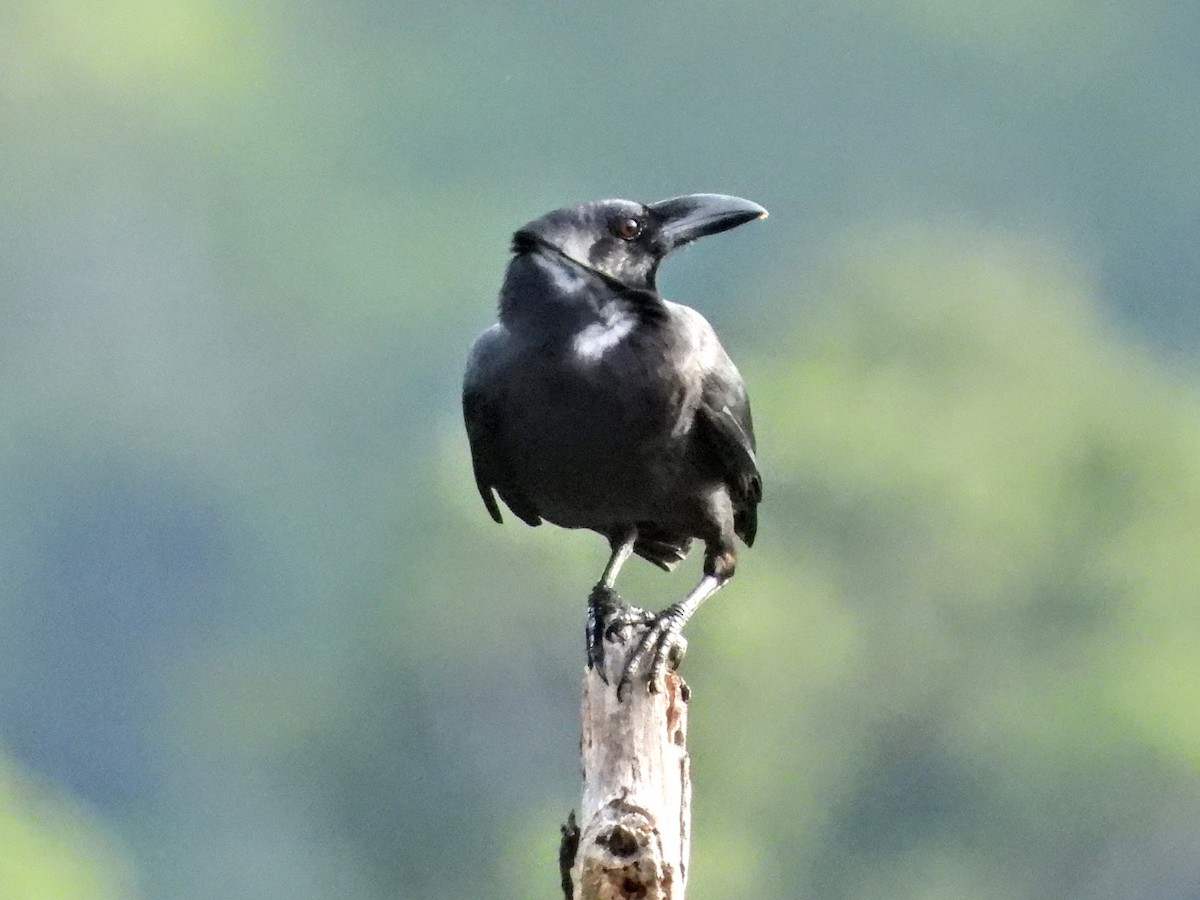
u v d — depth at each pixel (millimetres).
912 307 28156
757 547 23812
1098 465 26438
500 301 8422
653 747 7289
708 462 8523
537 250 8398
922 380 27031
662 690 7387
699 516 8625
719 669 21938
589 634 8539
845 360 26688
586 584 24156
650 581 18797
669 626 8508
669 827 7180
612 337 8234
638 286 8609
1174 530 25938
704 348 8430
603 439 8242
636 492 8445
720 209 8758
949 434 25609
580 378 8188
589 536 24188
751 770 21875
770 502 24188
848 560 24047
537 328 8273
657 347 8234
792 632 22422
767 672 22047
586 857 6926
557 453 8312
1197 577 25719
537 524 9023
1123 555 25594
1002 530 24812
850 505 24094
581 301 8289
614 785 7191
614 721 7312
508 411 8312
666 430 8281
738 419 8523
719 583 8703
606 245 8539
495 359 8320
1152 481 26547
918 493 24234
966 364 27516
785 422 24938
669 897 6934
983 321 28016
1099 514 26047
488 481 8797
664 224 8680
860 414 25156
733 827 21656
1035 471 26141
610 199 8672
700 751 21812
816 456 24406
